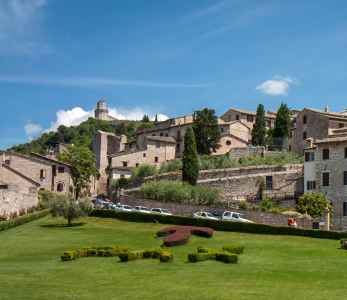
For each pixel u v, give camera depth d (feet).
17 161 435.53
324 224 316.19
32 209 344.28
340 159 339.16
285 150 495.82
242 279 147.74
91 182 526.98
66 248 220.02
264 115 551.59
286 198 368.68
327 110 535.19
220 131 556.92
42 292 133.59
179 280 146.72
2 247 222.89
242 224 259.19
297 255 191.21
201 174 416.46
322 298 125.49
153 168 491.31
